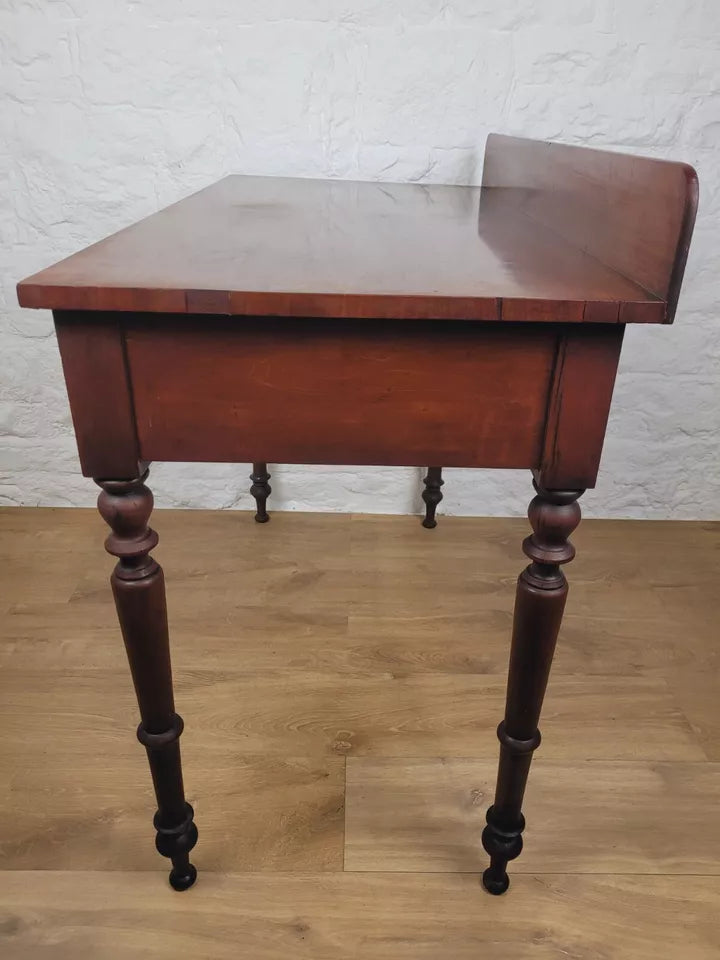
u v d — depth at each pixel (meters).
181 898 0.96
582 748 1.19
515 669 0.84
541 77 1.49
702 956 0.90
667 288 0.62
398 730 1.22
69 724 1.21
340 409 0.70
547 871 1.00
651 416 1.76
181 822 0.93
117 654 1.36
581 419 0.70
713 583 1.62
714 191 1.57
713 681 1.34
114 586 0.78
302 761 1.16
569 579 1.62
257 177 1.51
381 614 1.49
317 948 0.90
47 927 0.92
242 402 0.69
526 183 1.12
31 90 1.47
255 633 1.43
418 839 1.04
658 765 1.17
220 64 1.47
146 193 1.57
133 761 1.14
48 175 1.54
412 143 1.54
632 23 1.45
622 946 0.91
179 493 1.84
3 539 1.70
